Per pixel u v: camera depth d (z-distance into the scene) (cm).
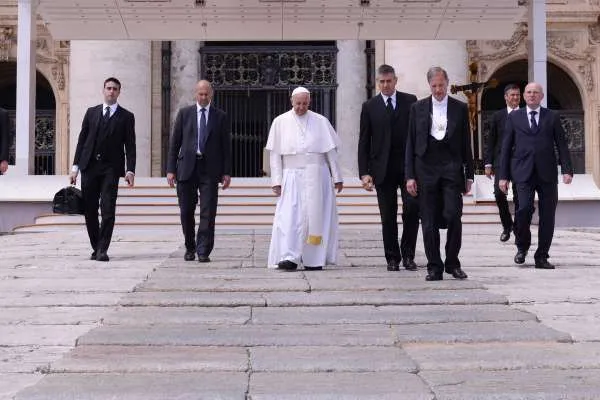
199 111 783
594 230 1380
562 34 2219
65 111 2188
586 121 2212
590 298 568
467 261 800
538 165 741
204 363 393
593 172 2197
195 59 2092
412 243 716
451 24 1487
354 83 2066
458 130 644
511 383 360
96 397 339
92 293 582
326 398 339
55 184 1393
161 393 344
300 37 1530
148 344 436
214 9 1416
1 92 2575
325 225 720
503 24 1481
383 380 366
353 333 455
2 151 773
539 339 444
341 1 1388
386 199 714
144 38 1534
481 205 1362
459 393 343
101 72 1831
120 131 786
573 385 355
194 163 773
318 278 638
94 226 805
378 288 589
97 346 432
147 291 586
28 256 840
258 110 2127
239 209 1355
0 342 446
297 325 482
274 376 377
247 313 510
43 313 518
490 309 525
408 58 1834
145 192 1405
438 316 495
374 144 714
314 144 717
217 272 677
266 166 2119
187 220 783
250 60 2102
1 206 1385
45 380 369
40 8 1416
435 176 641
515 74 2473
